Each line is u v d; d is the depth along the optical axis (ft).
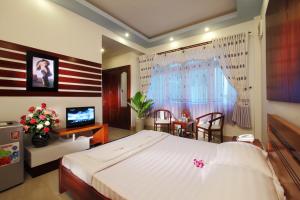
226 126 12.00
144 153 5.93
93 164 4.91
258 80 10.61
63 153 8.35
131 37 13.93
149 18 11.64
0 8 7.39
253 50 10.82
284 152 3.48
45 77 8.96
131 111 16.75
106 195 3.92
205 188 3.59
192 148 6.47
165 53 14.89
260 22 9.19
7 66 7.58
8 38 7.61
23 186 6.44
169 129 14.11
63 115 9.86
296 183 2.72
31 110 7.68
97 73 11.83
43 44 8.87
